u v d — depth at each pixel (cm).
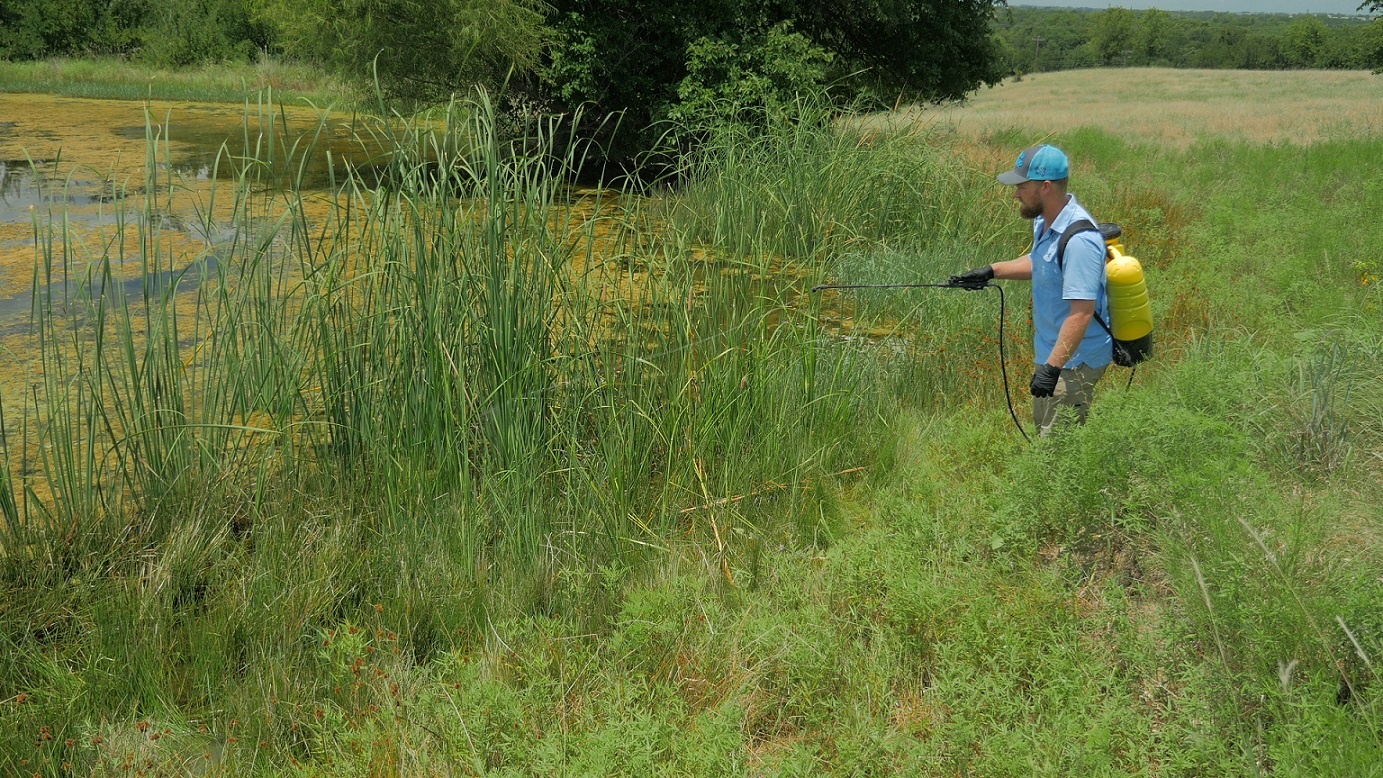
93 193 1329
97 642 360
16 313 775
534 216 487
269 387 468
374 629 379
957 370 614
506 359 462
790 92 1471
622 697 305
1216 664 282
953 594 324
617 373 532
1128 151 1702
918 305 688
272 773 299
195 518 429
